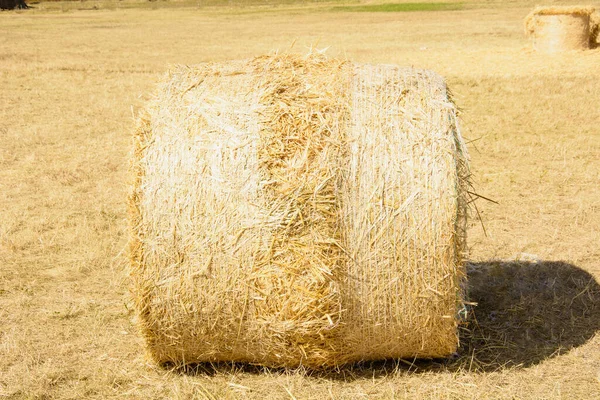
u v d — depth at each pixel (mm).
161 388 4793
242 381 4852
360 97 4777
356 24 35125
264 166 4562
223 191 4555
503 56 20047
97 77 18312
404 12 42688
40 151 11188
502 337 5352
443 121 4695
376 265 4555
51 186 9383
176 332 4758
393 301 4602
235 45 25875
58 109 14281
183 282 4605
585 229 7562
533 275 6422
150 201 4602
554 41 19906
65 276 6617
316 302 4551
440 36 27469
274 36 29344
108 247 7285
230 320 4668
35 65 20188
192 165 4609
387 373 4906
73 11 52031
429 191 4543
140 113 4918
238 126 4680
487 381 4770
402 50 22828
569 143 11031
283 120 4672
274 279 4555
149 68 19766
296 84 4867
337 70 5023
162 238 4590
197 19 42062
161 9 54281
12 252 7129
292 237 4531
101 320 5707
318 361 4816
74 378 4922
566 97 14539
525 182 9188
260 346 4777
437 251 4547
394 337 4719
